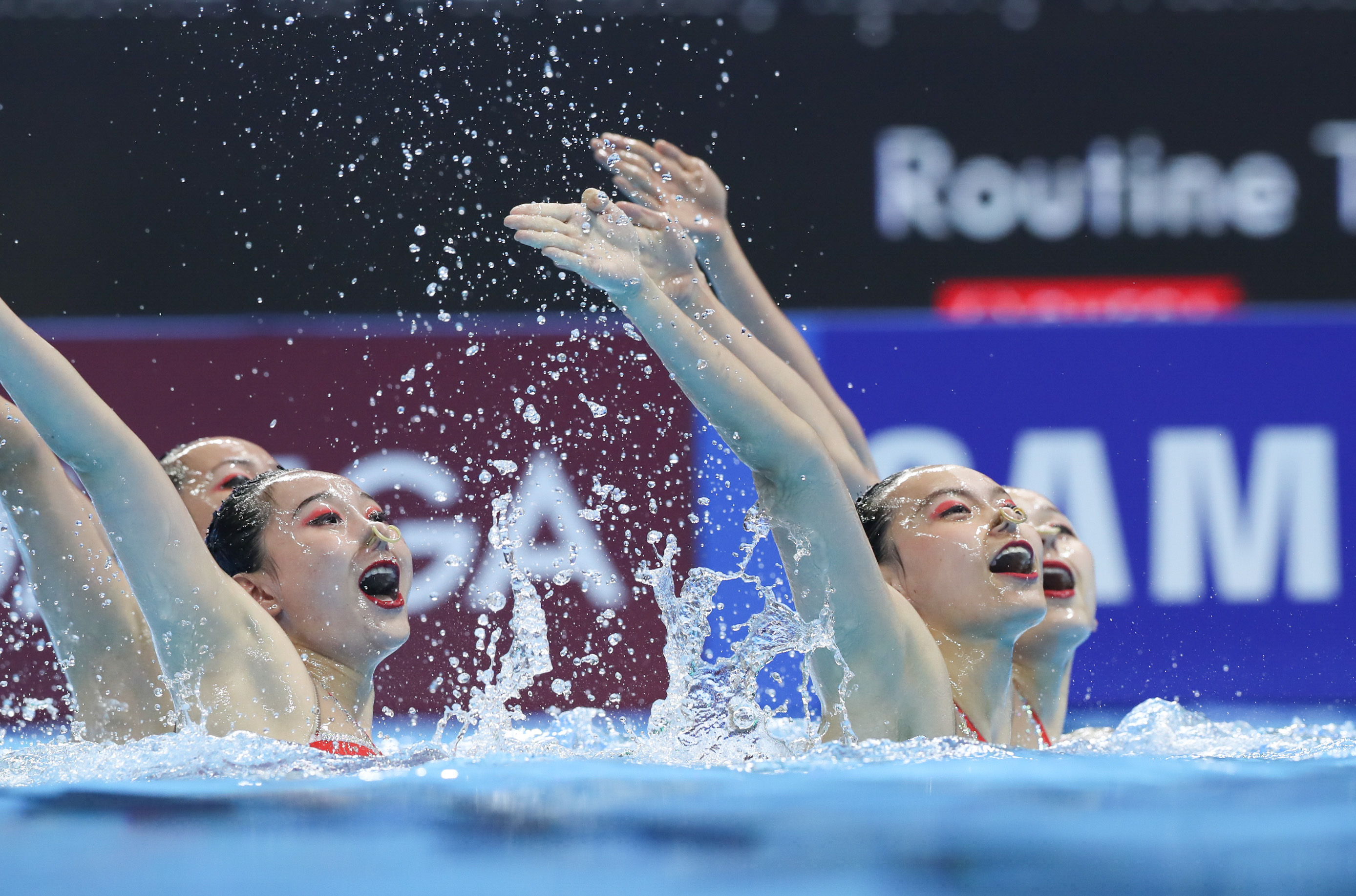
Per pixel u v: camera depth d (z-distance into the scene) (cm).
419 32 1995
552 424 1955
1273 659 1983
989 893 429
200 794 652
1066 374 2034
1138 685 1972
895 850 500
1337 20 2089
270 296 2006
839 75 2106
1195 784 682
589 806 608
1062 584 1161
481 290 1992
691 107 2083
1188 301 2103
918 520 972
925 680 894
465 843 516
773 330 1197
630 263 779
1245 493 2009
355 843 518
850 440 1223
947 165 2111
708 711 956
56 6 2020
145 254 2027
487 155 2005
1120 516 2011
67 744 913
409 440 1962
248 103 2019
